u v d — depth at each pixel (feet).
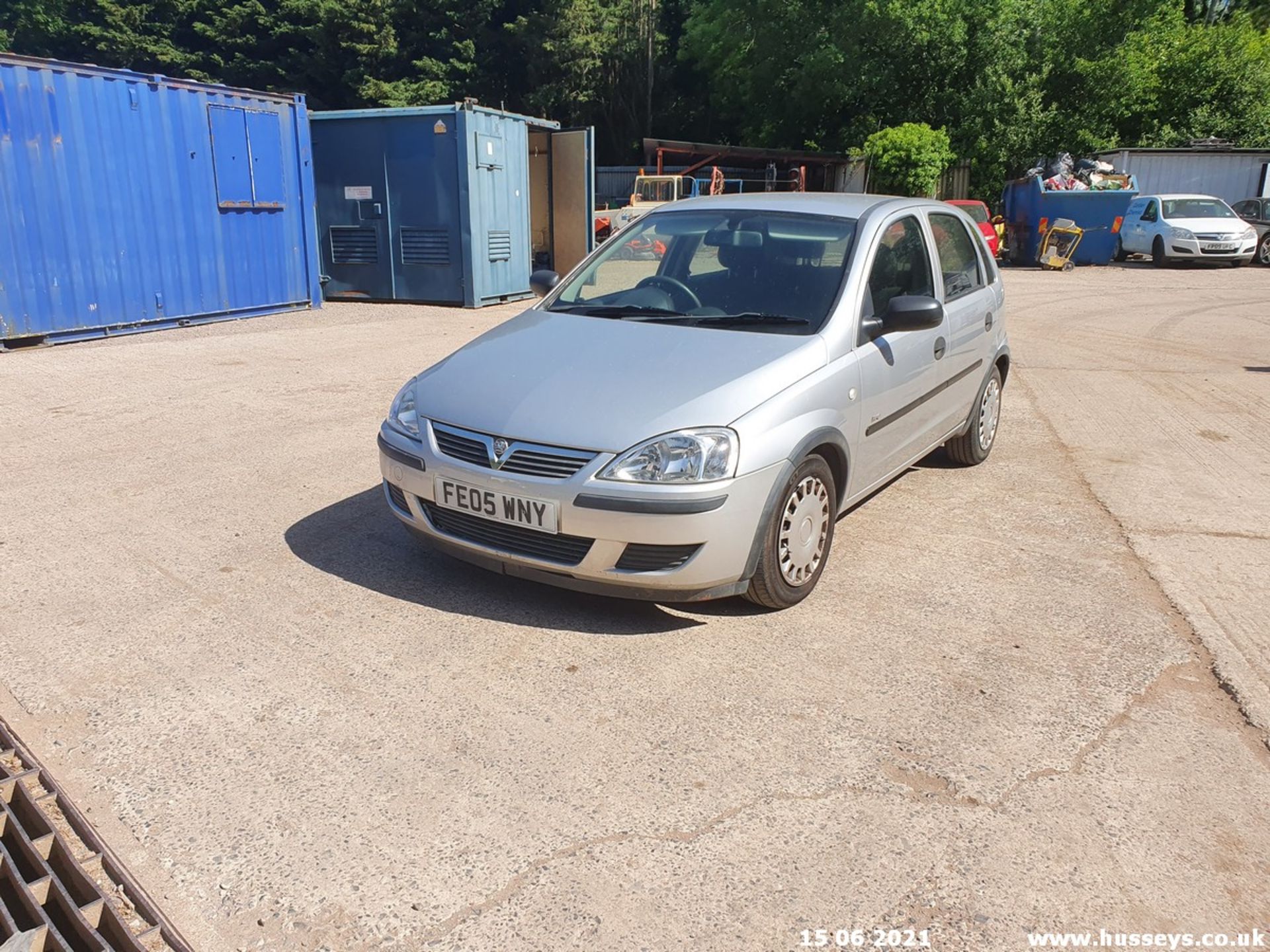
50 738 10.21
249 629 12.72
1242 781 10.02
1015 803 9.57
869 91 105.50
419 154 42.91
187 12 131.64
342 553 15.25
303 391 26.37
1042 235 75.72
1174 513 18.19
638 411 12.35
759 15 109.40
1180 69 99.81
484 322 39.60
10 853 8.83
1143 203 76.84
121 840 8.75
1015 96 98.84
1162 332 41.01
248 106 38.06
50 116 31.17
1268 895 8.45
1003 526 17.39
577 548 12.26
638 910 8.09
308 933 7.79
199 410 24.13
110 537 15.79
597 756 10.16
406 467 13.37
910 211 17.42
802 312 14.57
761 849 8.84
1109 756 10.39
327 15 122.83
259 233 39.65
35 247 31.32
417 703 11.07
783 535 13.21
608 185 103.40
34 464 19.58
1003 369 21.56
